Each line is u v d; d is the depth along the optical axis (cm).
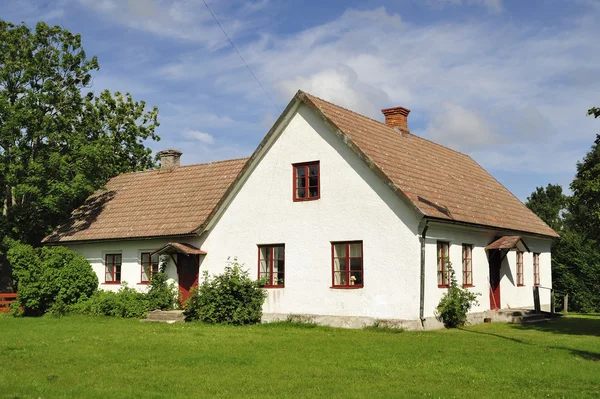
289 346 1589
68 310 2653
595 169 1688
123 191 3147
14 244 2838
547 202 4434
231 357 1407
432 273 2005
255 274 2300
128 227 2747
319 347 1569
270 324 2166
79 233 2894
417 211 1931
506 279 2555
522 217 2800
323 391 1052
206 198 2700
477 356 1424
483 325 2177
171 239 2567
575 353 1473
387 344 1625
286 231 2241
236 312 2189
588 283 3138
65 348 1554
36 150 3094
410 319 1945
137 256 2698
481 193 2652
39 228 3167
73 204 3167
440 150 2903
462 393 1034
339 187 2133
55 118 3077
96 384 1120
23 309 2678
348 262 2102
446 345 1606
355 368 1271
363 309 2034
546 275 3019
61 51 3183
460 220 2105
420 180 2209
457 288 2109
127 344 1625
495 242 2403
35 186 2880
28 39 3127
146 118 4409
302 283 2178
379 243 2027
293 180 2250
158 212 2766
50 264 2669
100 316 2533
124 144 4262
